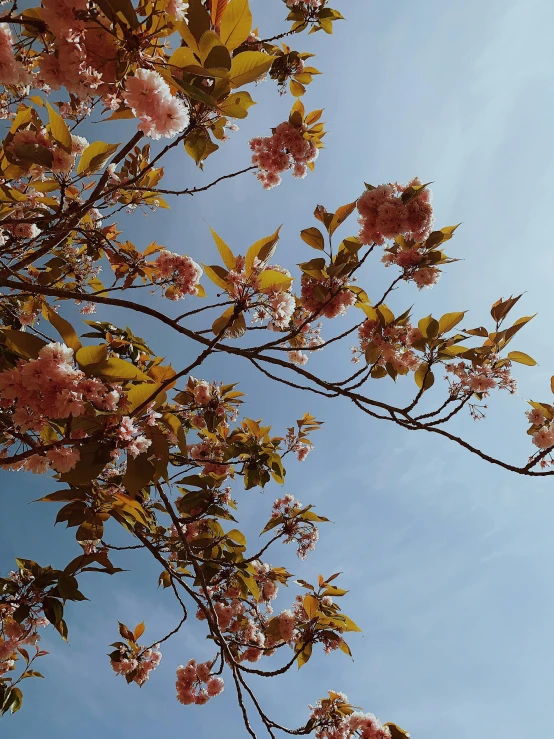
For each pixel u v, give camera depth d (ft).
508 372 2.40
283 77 3.33
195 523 3.08
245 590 3.00
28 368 1.54
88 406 1.66
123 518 2.23
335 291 2.27
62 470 1.60
